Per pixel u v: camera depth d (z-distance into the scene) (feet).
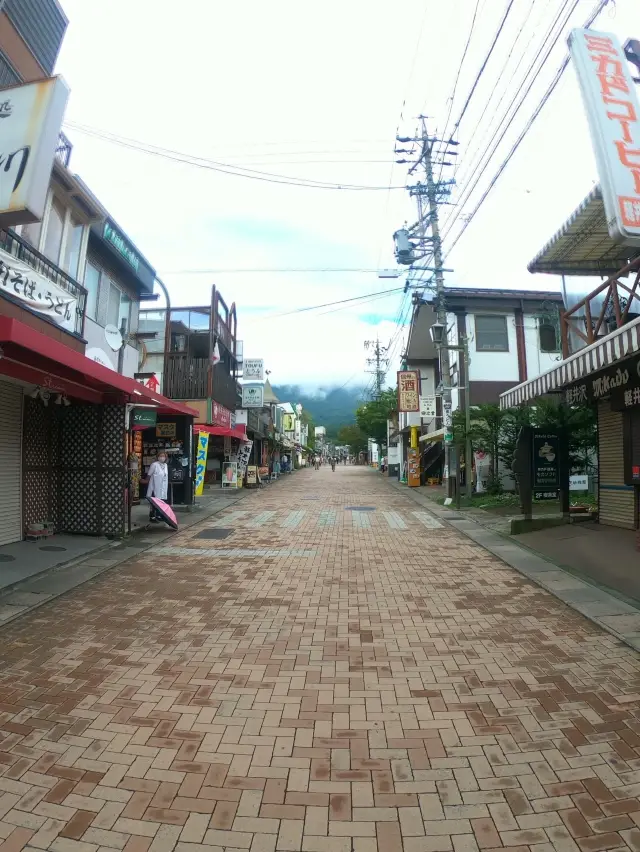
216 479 82.23
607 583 21.90
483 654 15.20
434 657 15.03
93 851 8.10
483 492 59.93
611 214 17.06
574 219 27.12
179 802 9.16
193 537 34.19
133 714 11.99
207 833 8.47
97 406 32.91
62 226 33.47
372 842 8.28
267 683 13.50
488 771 9.93
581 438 38.96
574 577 23.06
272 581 23.34
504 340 63.77
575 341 36.11
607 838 8.29
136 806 9.06
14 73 27.71
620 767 9.98
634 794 9.25
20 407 29.96
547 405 37.50
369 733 11.23
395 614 18.80
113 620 18.13
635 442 27.07
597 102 17.75
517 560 26.48
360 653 15.37
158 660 14.87
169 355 62.54
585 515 34.83
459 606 19.63
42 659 14.88
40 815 8.84
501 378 62.90
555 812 8.86
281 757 10.42
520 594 21.04
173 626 17.57
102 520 32.48
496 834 8.41
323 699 12.67
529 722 11.56
